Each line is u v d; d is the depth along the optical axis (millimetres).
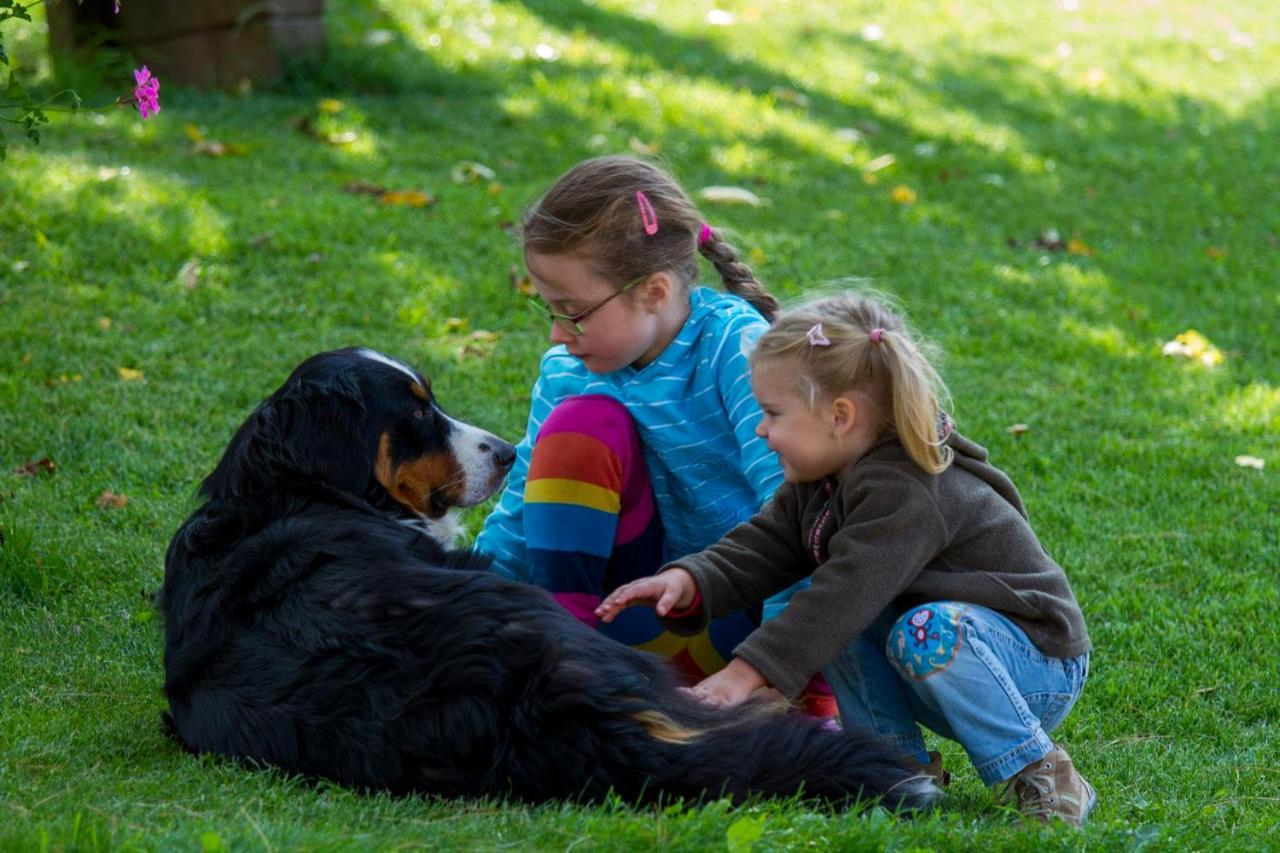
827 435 4574
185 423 8266
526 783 4020
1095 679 6211
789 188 13375
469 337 9648
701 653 5273
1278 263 12805
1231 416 9531
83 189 10922
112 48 13891
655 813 3928
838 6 20422
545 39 16797
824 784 4109
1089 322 11086
